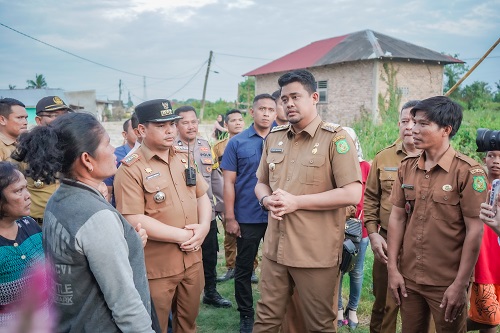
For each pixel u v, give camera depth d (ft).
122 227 5.29
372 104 61.93
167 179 8.64
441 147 7.47
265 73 79.61
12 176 6.55
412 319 8.00
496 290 8.98
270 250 8.69
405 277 7.98
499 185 6.63
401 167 8.25
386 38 72.69
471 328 9.37
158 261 8.43
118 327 5.07
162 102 8.52
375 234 9.85
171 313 10.07
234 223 11.87
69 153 5.07
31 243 7.06
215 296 13.24
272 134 9.43
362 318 12.24
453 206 7.33
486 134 8.65
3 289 6.56
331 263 8.23
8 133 11.45
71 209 4.96
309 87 8.37
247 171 11.75
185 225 8.75
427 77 65.36
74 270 4.90
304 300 8.35
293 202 7.90
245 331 11.39
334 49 72.43
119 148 14.02
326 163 8.24
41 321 4.02
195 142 13.66
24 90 116.26
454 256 7.41
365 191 10.44
